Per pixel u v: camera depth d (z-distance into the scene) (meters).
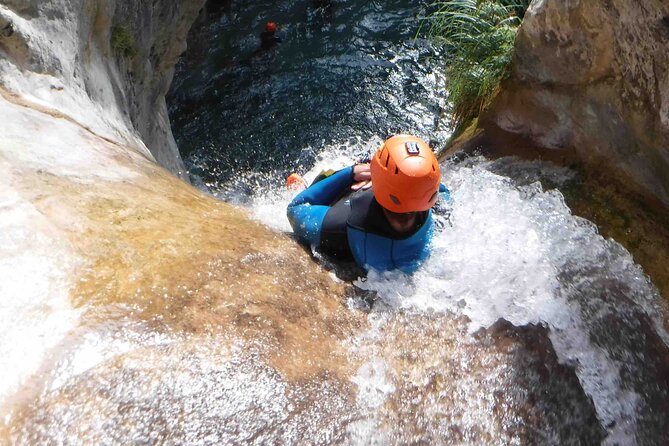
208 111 7.97
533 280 3.03
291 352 2.52
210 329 2.51
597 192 3.90
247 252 2.99
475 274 3.04
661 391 2.72
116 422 2.15
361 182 3.32
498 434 2.42
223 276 2.78
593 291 3.06
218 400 2.28
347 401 2.40
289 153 7.43
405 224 2.95
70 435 2.09
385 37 8.98
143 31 5.13
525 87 4.44
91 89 4.15
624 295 3.09
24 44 3.57
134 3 4.86
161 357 2.36
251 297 2.71
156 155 5.73
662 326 3.04
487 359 2.65
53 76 3.71
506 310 2.86
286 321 2.65
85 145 3.47
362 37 9.00
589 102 3.93
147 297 2.56
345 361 2.56
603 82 3.78
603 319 2.93
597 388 2.65
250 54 8.76
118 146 3.80
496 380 2.57
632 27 3.40
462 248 3.16
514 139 4.63
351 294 2.94
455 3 6.17
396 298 2.93
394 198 2.80
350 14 9.39
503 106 4.73
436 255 3.12
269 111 7.95
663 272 3.41
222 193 6.94
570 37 3.89
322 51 8.81
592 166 4.04
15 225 2.64
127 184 3.30
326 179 3.36
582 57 3.88
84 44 4.15
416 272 3.04
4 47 3.53
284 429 2.26
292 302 2.77
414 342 2.69
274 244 3.14
